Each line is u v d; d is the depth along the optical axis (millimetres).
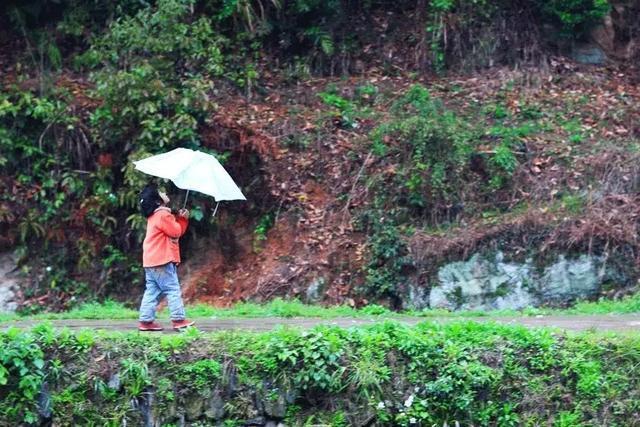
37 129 22078
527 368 13289
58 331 13000
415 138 21828
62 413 12336
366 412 12742
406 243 20484
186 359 12719
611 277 19938
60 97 22469
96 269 21453
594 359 13391
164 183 21328
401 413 12797
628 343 13477
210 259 21656
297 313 17578
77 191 21625
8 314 19609
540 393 13180
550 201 21297
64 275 21391
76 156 21984
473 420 12984
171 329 14812
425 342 13086
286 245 21266
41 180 21781
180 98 21719
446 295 19953
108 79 21438
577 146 22469
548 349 13336
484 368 13031
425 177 21438
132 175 21031
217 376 12625
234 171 22062
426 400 12906
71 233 21609
